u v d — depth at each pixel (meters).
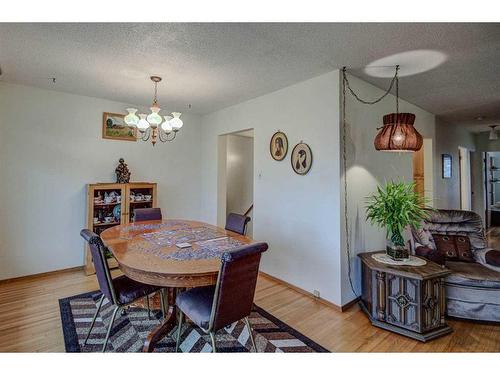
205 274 1.64
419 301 2.13
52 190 3.53
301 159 3.05
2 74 2.96
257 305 2.73
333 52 2.33
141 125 2.68
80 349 1.96
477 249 2.88
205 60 2.52
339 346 2.04
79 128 3.71
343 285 2.67
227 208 5.83
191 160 4.86
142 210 3.44
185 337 2.14
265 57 2.44
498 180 7.45
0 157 3.20
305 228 3.01
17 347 1.97
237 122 4.09
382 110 3.26
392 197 2.43
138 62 2.58
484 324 2.39
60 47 2.29
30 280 3.33
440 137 4.80
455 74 2.80
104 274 1.87
